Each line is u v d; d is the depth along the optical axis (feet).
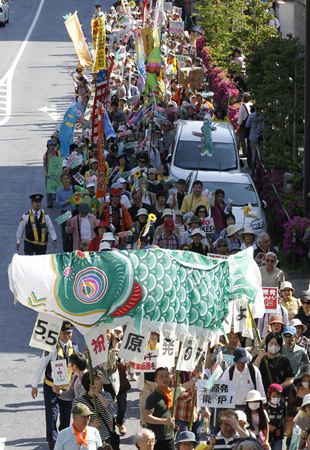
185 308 100.73
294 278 176.65
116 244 161.17
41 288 96.48
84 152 208.95
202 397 104.88
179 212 164.45
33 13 482.69
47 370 115.14
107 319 98.07
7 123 294.25
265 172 212.23
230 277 104.68
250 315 106.83
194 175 195.21
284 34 317.83
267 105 217.77
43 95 329.11
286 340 118.83
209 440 99.09
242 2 308.81
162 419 105.09
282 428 111.24
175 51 314.35
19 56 391.65
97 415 105.40
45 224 170.81
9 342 151.02
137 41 264.52
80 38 226.99
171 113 244.63
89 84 281.33
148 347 104.78
